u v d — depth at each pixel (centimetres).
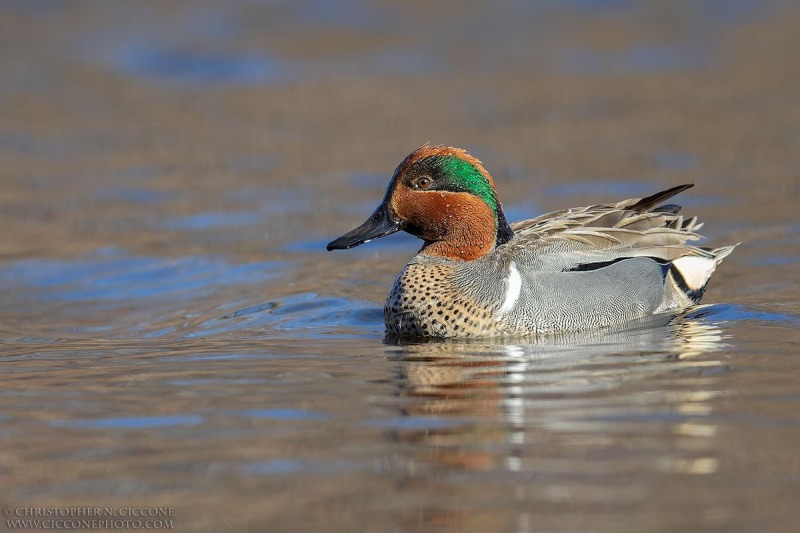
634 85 3616
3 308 1956
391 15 4297
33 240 2367
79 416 1237
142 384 1370
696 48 3984
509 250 1695
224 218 2505
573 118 3294
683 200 2502
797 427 1128
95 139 3225
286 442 1127
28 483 1041
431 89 3638
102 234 2408
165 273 2152
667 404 1219
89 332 1773
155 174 2888
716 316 1706
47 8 4269
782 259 2069
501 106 3428
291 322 1769
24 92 3659
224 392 1319
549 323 1641
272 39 4141
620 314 1692
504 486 1002
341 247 1725
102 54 3966
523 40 4144
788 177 2652
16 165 2973
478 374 1383
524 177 2748
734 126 3136
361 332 1684
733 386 1284
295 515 953
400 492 995
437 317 1634
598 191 2605
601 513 943
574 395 1269
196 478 1040
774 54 3862
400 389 1315
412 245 2330
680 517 934
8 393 1343
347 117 3366
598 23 4269
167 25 4206
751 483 995
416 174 1703
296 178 2820
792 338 1527
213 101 3584
